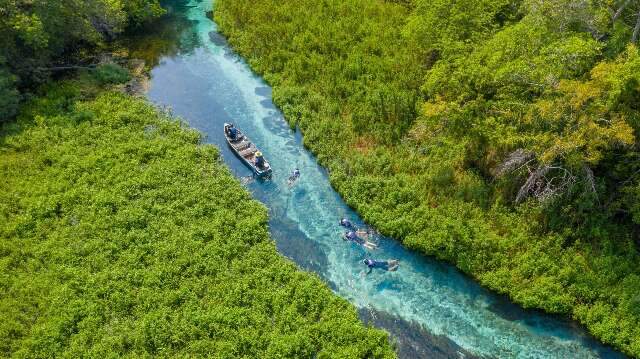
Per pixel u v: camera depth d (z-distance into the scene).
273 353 27.11
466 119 35.31
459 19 40.25
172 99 45.62
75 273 30.14
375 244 34.03
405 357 28.52
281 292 29.88
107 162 37.09
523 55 35.03
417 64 44.75
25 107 41.47
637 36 34.66
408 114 40.78
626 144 31.11
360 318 30.22
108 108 42.41
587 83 30.39
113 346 27.14
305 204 36.72
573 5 34.84
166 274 30.48
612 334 28.44
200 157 38.94
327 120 41.50
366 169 37.84
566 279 30.61
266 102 45.56
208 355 27.02
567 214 32.91
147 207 34.31
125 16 50.31
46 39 42.75
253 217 34.50
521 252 32.09
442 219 33.69
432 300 31.12
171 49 52.12
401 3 53.44
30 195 34.75
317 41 48.84
